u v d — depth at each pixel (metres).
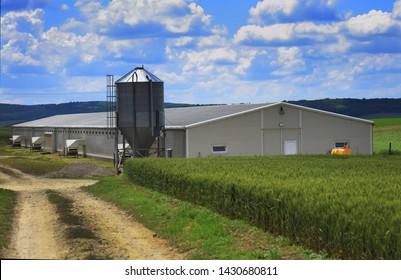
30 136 96.44
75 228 20.34
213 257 14.93
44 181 43.22
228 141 50.34
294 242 15.98
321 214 14.69
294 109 53.44
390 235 12.48
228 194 20.41
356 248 13.27
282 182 19.19
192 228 18.55
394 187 17.44
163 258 15.65
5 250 16.94
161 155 47.91
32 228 21.16
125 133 46.50
